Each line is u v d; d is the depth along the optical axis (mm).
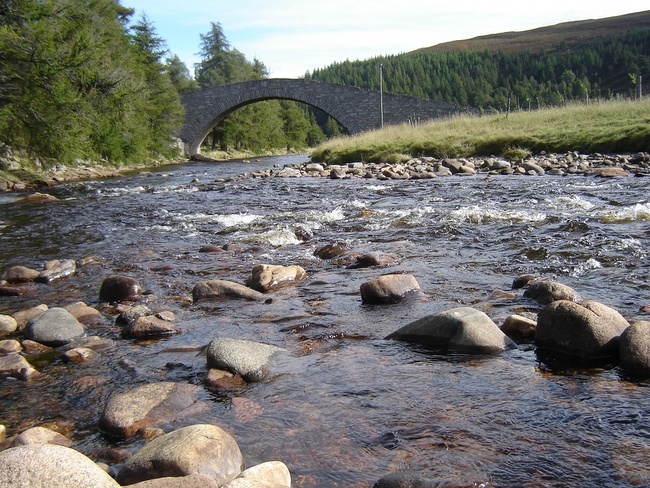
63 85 24859
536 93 116250
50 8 24703
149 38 54219
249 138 76438
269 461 2660
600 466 2523
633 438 2730
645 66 116938
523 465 2562
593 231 7344
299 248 7738
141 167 38750
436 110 55875
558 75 131375
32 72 23703
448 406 3158
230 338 4223
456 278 5734
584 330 3723
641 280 5246
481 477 2475
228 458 2611
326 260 6973
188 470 2461
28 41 23531
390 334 4305
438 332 4082
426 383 3463
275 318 4875
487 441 2781
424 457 2676
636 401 3094
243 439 2941
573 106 28250
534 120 26016
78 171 28922
